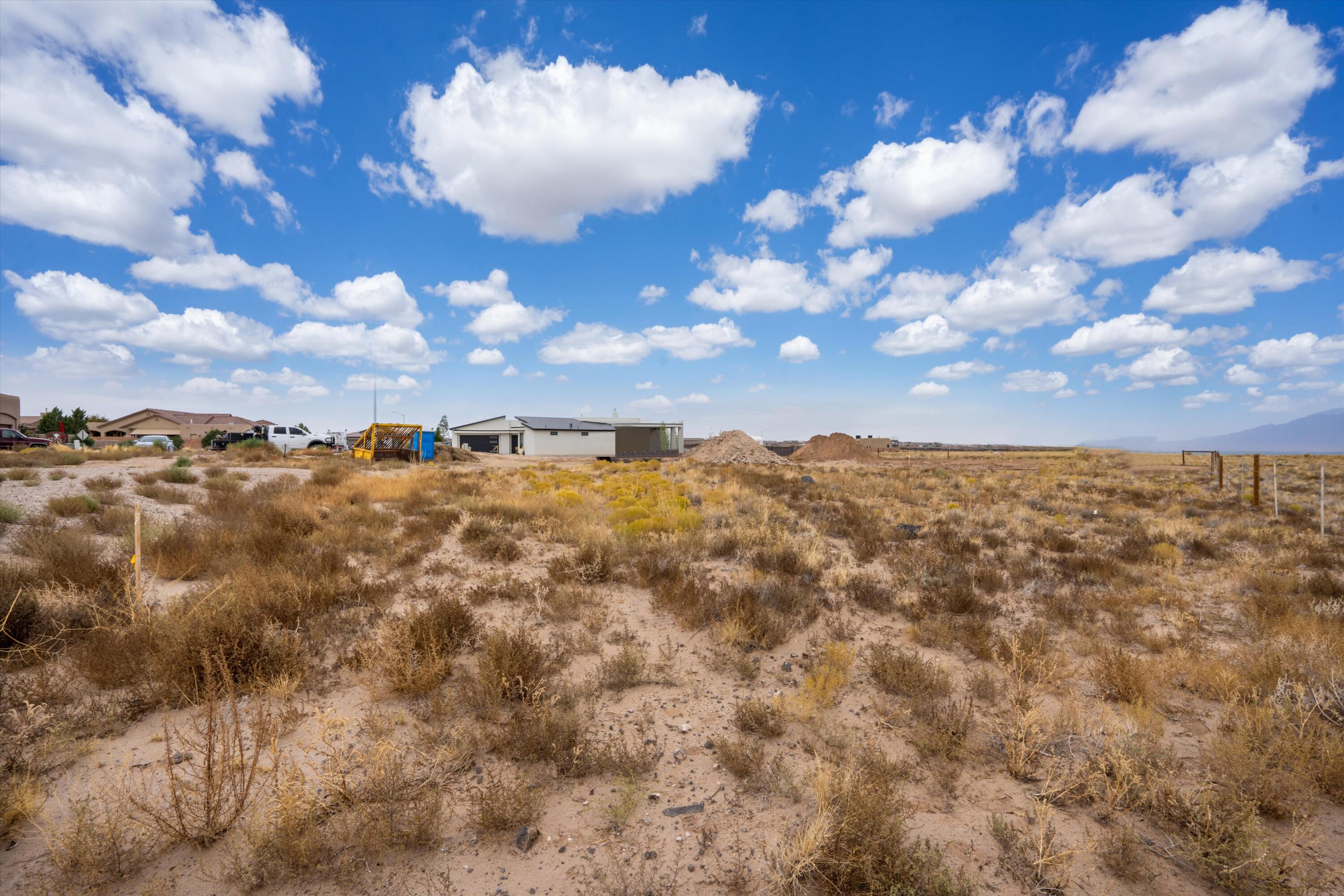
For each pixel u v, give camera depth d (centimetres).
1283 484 2506
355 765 371
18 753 354
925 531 1334
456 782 370
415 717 445
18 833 303
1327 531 1414
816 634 680
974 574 926
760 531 1152
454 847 316
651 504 1596
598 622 661
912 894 270
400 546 984
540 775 384
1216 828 319
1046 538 1257
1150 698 507
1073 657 630
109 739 398
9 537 878
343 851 306
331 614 637
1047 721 459
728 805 361
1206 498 2108
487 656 521
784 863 296
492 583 792
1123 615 752
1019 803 369
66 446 3331
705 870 303
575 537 1091
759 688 538
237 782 351
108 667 462
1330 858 314
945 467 3956
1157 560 1098
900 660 552
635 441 6962
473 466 3609
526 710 446
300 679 480
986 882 295
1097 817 355
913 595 823
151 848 299
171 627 502
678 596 734
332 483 1892
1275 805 353
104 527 998
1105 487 2514
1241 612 784
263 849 288
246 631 485
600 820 345
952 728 434
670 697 513
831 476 2830
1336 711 452
